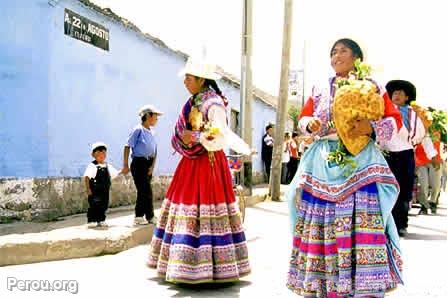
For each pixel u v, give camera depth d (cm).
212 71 517
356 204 378
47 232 687
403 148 776
